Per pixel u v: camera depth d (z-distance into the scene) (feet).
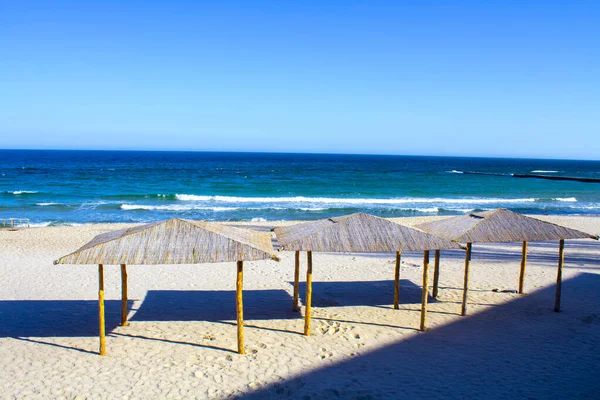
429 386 23.38
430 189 162.50
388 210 105.29
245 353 27.07
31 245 58.80
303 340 29.17
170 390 22.57
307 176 221.66
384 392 22.68
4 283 41.45
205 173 228.43
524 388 23.35
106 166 281.13
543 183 196.34
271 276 45.16
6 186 146.41
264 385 23.22
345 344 28.58
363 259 53.31
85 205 104.37
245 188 154.10
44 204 103.71
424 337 29.91
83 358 26.11
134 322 32.09
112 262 24.18
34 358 26.02
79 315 33.42
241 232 29.66
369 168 325.21
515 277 45.42
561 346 28.68
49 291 39.34
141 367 25.04
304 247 27.73
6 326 31.04
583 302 37.47
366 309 35.47
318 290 40.65
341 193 144.36
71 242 61.16
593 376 24.73
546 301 37.70
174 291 39.88
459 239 32.30
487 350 27.94
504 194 149.79
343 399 22.00
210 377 23.99
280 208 104.01
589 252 58.70
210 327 31.30
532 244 63.87
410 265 50.39
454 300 37.81
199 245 25.25
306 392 22.58
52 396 21.85
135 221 85.61
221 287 41.37
